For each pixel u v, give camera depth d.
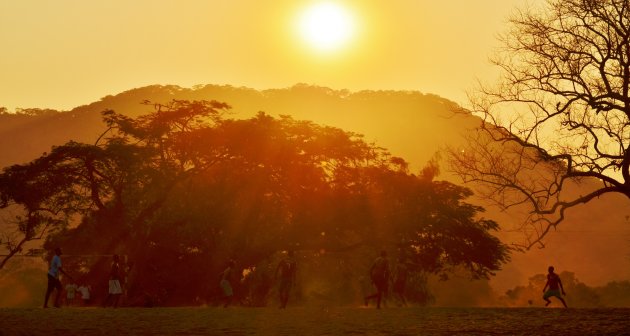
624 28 40.03
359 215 80.00
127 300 61.25
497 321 30.39
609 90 40.84
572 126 42.75
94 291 66.00
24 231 79.12
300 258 81.69
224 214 76.88
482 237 82.81
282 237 79.50
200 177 81.25
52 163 76.62
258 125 81.38
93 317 32.84
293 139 82.31
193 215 76.06
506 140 46.38
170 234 75.12
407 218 80.69
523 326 27.95
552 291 45.53
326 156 83.06
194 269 73.94
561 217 46.16
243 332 26.20
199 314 35.56
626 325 27.84
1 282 85.12
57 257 42.03
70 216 80.94
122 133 83.44
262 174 79.81
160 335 25.11
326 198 81.19
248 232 77.94
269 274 75.62
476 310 38.69
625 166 42.03
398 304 77.75
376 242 81.56
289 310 39.78
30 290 84.38
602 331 25.75
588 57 41.66
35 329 26.86
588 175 43.50
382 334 25.33
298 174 80.19
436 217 81.56
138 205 80.06
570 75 42.12
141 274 72.75
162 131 80.44
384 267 41.91
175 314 35.44
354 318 32.78
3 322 29.69
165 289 72.12
